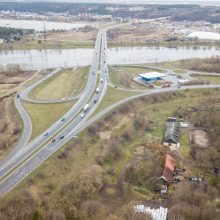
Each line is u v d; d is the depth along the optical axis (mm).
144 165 159125
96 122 199000
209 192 136875
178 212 122312
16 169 148000
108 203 133750
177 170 156875
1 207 118500
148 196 139125
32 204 123188
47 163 153500
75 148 170750
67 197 131125
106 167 161125
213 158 165500
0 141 175750
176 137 187625
